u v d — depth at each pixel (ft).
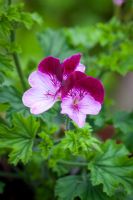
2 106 1.35
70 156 1.30
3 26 1.21
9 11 1.22
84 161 1.31
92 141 1.13
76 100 1.06
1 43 1.23
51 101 1.08
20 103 1.24
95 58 1.55
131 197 1.25
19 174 1.43
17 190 1.49
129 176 1.18
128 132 1.39
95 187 1.21
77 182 1.22
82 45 1.55
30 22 1.26
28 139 1.16
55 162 1.25
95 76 1.50
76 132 1.14
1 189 1.28
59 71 1.09
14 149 1.14
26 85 1.34
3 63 1.20
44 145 1.16
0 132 1.16
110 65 1.47
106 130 1.52
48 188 1.40
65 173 1.34
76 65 1.10
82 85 1.06
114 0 1.55
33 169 1.41
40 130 1.25
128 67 1.47
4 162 1.46
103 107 1.34
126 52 1.51
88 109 1.06
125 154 1.23
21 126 1.16
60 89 1.07
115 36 1.55
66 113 1.05
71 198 1.19
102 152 1.18
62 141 1.12
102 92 1.06
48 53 1.53
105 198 1.19
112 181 1.16
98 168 1.20
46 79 1.10
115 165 1.20
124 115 1.41
